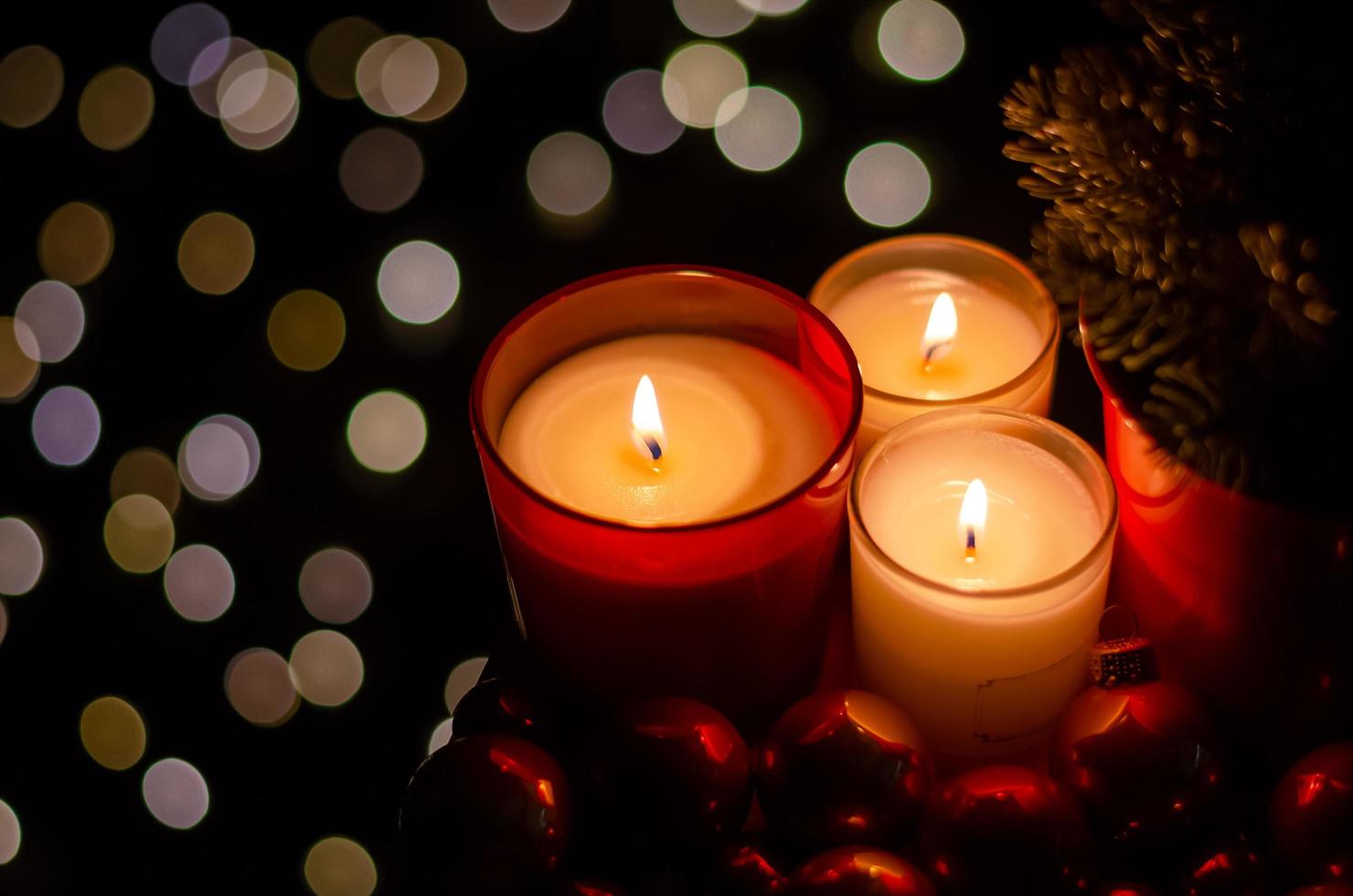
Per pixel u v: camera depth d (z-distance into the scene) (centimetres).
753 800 69
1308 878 63
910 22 118
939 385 73
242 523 117
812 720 65
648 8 135
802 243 117
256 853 102
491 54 134
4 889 101
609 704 69
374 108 128
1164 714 65
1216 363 62
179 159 131
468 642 110
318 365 122
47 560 117
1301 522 62
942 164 116
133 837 103
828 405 70
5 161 129
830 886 63
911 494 69
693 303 71
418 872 65
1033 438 69
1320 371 61
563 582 67
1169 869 66
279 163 131
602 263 121
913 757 65
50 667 112
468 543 115
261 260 127
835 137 122
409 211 127
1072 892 63
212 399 122
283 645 111
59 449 120
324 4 137
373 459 118
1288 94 61
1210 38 62
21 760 108
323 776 105
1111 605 69
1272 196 62
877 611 67
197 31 132
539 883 65
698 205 122
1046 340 71
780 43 130
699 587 66
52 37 132
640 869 66
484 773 65
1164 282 63
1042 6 118
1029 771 64
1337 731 66
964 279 75
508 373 70
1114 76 64
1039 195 66
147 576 116
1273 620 64
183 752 107
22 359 123
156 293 126
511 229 124
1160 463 63
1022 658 66
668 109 127
